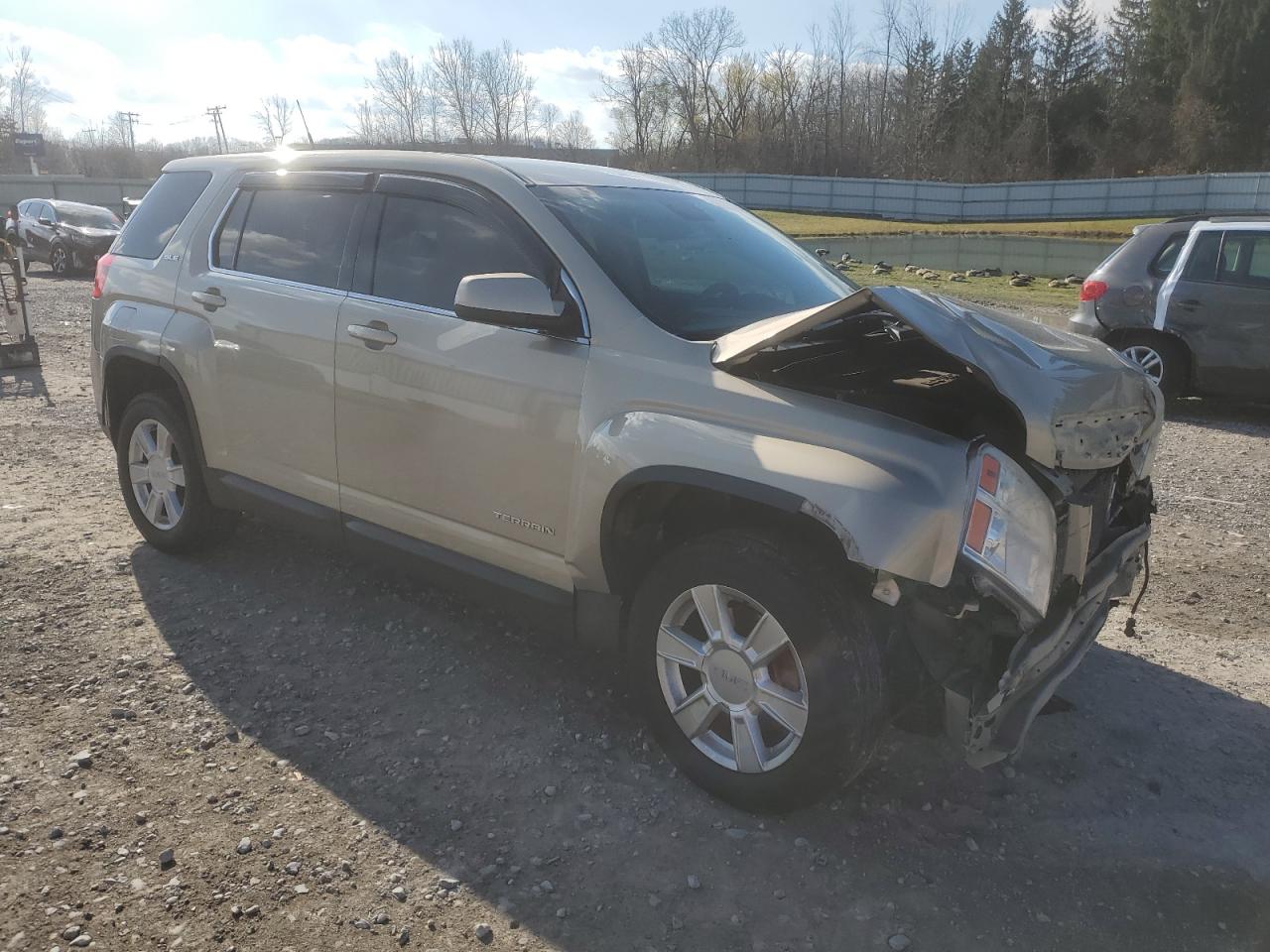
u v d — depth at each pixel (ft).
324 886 8.51
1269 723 11.79
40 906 8.08
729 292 11.32
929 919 8.38
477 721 11.20
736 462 8.96
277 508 13.58
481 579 11.50
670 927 8.20
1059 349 9.63
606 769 10.38
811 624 8.75
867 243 107.45
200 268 14.42
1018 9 246.27
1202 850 9.43
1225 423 29.25
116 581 14.65
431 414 11.45
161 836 9.04
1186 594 15.67
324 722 11.08
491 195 11.43
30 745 10.37
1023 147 237.04
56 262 69.36
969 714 8.55
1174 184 152.66
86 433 24.06
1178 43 233.35
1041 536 8.59
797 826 9.54
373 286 12.29
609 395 10.03
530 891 8.56
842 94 250.37
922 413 9.47
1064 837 9.54
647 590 9.98
